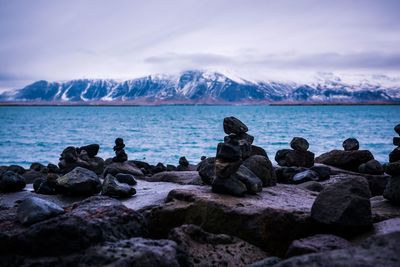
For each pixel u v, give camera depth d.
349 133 62.38
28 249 5.28
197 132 65.94
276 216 6.81
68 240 5.23
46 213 6.19
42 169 18.62
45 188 11.34
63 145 46.66
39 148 43.72
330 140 50.75
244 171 8.84
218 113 179.75
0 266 5.12
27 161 33.72
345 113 169.50
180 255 5.54
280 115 150.38
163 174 14.12
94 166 17.77
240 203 7.38
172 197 8.30
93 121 109.88
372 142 48.41
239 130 11.41
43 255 5.23
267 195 8.65
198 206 7.43
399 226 6.23
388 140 50.78
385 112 181.62
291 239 6.69
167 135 59.94
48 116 150.62
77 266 4.91
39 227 5.35
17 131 70.62
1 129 76.00
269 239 6.70
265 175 10.02
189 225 6.52
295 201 8.20
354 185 6.68
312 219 6.74
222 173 8.02
